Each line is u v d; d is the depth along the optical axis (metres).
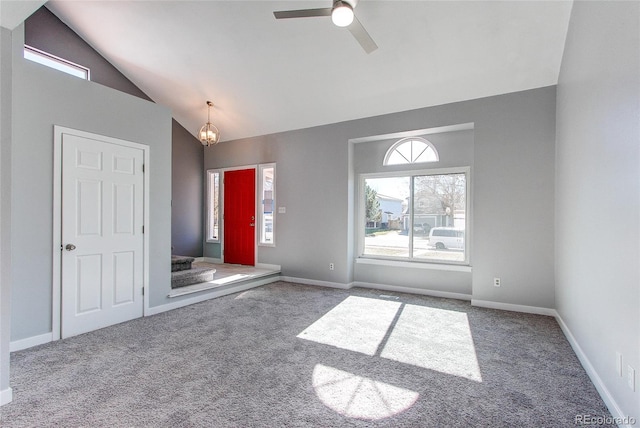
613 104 1.83
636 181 1.54
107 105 3.29
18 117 2.67
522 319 3.52
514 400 1.98
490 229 3.95
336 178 5.09
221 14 3.61
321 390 2.08
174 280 4.23
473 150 4.24
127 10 3.90
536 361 2.51
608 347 1.90
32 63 2.75
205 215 6.64
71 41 4.48
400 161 4.91
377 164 5.06
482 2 2.96
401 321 3.46
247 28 3.71
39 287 2.79
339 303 4.16
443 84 3.95
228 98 5.13
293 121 5.29
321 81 4.31
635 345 1.54
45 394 2.01
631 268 1.60
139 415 1.80
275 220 5.71
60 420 1.75
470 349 2.74
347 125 4.98
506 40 3.26
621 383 1.71
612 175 1.85
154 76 5.01
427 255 4.73
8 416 1.78
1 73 1.89
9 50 1.93
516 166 3.80
